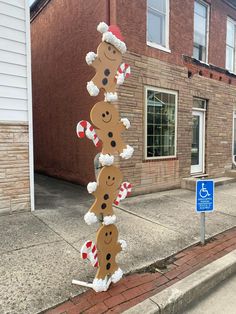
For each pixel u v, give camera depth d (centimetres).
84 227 439
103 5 626
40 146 1008
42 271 305
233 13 932
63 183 814
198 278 303
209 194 388
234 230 463
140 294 273
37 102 1018
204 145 872
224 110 922
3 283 280
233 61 984
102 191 265
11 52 476
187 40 759
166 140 735
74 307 250
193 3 770
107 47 266
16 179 498
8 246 366
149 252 363
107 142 270
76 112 767
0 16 460
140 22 641
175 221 489
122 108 618
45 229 428
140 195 673
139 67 645
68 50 789
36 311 242
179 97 749
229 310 274
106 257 271
